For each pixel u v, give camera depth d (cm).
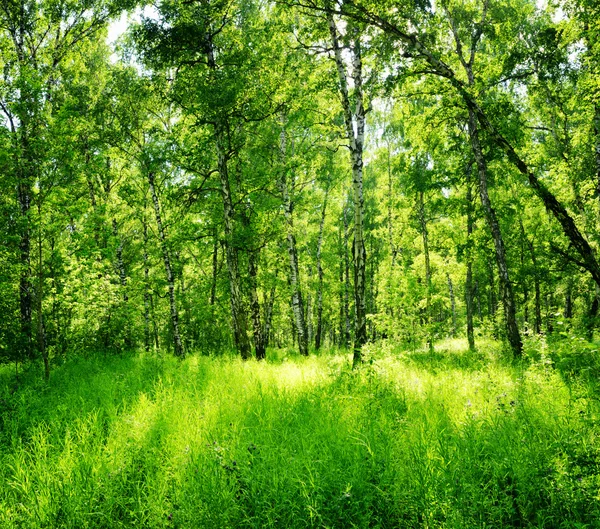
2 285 944
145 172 1439
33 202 982
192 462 421
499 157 1352
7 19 1353
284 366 1079
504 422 477
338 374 782
